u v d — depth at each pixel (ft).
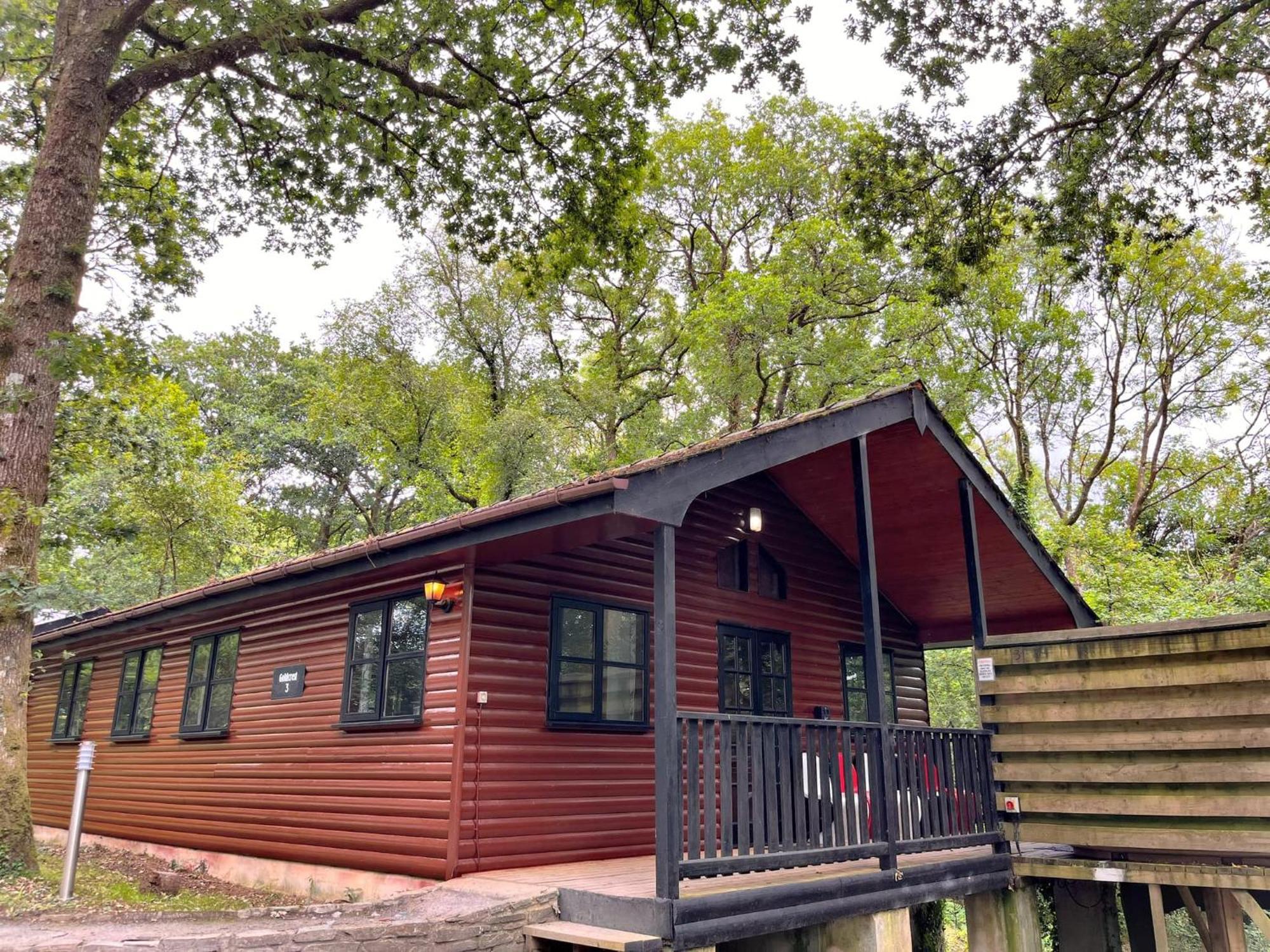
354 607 25.41
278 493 99.35
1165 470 80.84
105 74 30.12
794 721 17.93
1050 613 35.65
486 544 19.21
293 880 25.21
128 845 34.30
